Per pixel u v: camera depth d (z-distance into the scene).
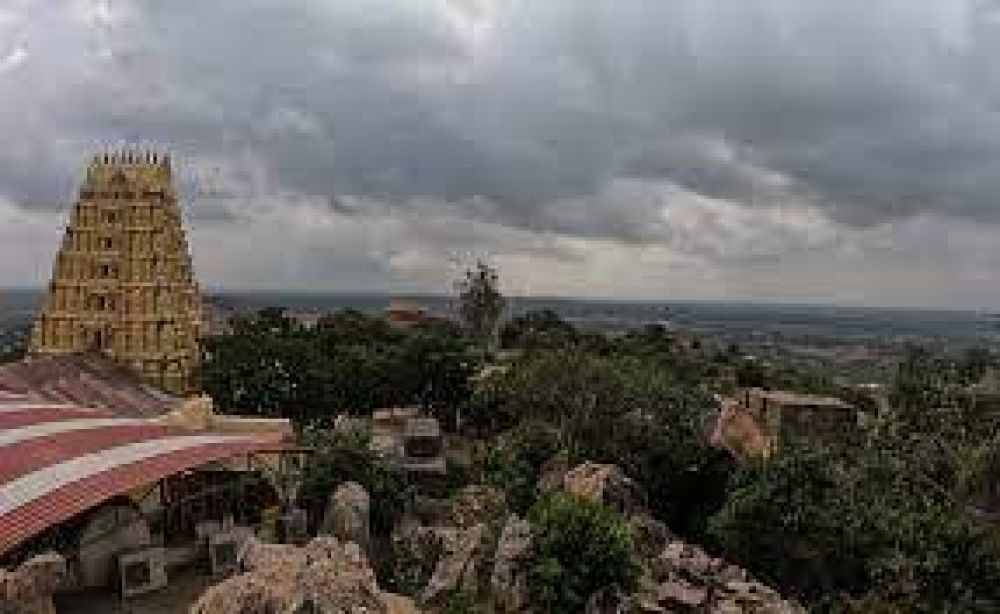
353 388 104.50
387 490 61.03
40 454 49.41
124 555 46.66
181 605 45.38
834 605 57.38
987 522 66.56
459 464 84.88
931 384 105.00
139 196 99.94
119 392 85.00
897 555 59.19
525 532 49.19
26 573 41.22
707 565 53.31
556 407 87.56
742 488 67.25
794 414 96.75
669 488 78.69
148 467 50.00
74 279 100.44
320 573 32.47
